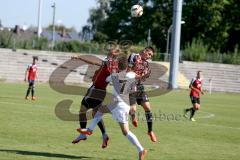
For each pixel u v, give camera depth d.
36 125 27.33
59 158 18.44
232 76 95.62
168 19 132.25
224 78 95.31
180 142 24.53
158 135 26.61
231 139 27.06
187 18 129.62
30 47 96.06
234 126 34.28
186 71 94.00
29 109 36.53
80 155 19.38
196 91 36.91
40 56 88.25
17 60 86.81
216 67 95.69
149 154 20.45
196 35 130.75
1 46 93.38
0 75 85.38
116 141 23.31
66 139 23.12
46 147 20.67
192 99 37.03
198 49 99.12
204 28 128.75
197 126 32.59
